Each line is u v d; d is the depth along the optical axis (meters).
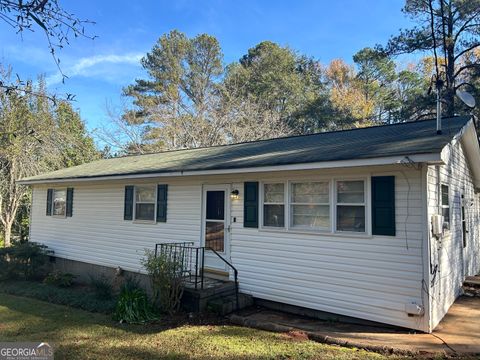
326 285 6.54
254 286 7.54
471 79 18.59
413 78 27.70
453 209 7.81
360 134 8.52
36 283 10.87
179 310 7.15
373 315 5.98
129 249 10.10
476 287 8.60
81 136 19.91
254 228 7.63
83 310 7.59
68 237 12.06
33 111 14.62
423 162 5.24
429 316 5.48
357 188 6.34
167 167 8.88
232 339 5.61
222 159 8.49
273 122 23.22
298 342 5.44
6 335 5.89
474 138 8.62
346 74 31.78
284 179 7.23
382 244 5.96
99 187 11.21
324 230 6.67
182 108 24.66
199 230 8.63
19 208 18.06
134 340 5.61
